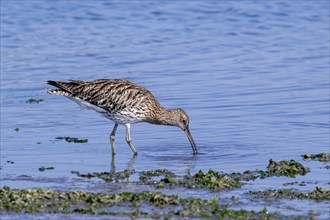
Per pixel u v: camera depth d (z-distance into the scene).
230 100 21.83
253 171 15.61
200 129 19.30
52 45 28.28
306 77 24.28
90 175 15.30
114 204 13.18
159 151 17.62
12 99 22.11
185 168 16.11
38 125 19.64
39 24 31.05
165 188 14.36
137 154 17.38
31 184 14.66
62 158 16.81
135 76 24.53
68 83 18.45
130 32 30.34
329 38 29.39
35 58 26.58
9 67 25.48
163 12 33.16
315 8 33.47
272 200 13.64
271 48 28.14
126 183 14.77
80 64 25.97
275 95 22.28
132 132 19.38
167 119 18.31
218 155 17.16
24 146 17.73
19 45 28.22
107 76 24.53
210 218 12.53
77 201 13.26
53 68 25.42
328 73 24.73
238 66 25.72
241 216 12.63
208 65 25.86
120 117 18.09
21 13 32.22
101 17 32.31
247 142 18.09
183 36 29.89
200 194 13.98
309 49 27.91
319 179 15.09
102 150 17.66
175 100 21.91
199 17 32.50
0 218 12.39
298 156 16.88
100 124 19.94
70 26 30.97
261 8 33.50
